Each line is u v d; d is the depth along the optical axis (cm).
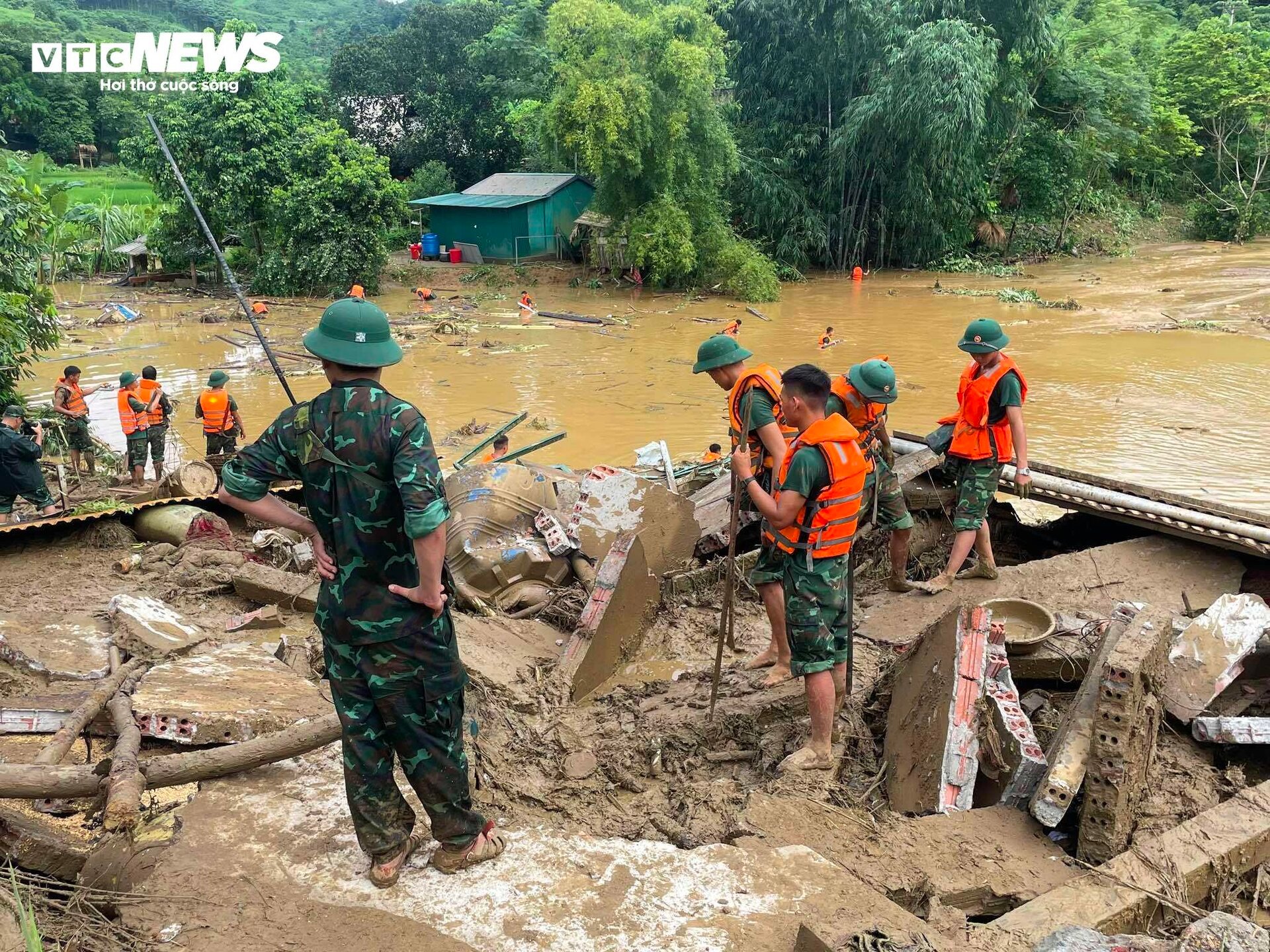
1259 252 4225
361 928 305
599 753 449
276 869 334
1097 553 670
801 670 423
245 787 385
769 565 512
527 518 689
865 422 593
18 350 1173
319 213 3222
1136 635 381
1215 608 508
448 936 304
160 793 383
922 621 599
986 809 393
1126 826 373
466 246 4097
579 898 324
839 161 3678
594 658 535
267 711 423
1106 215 4619
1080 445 1512
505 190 4156
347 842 350
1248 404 1769
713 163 3434
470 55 4984
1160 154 4847
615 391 1933
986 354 603
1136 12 5697
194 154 3362
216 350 2409
